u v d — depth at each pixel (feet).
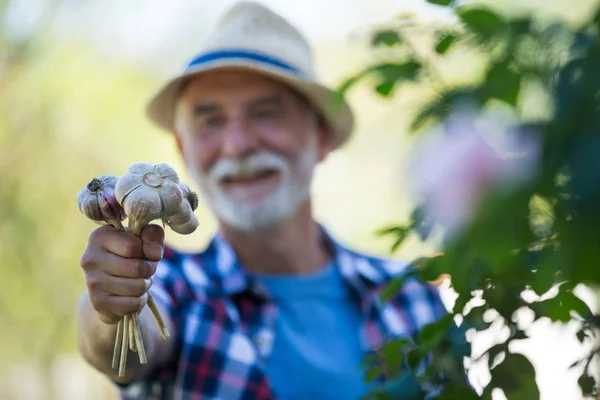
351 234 20.88
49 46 27.37
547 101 3.15
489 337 5.00
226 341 8.22
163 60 28.91
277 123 9.27
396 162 3.60
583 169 2.77
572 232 2.78
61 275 26.02
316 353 8.61
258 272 9.13
